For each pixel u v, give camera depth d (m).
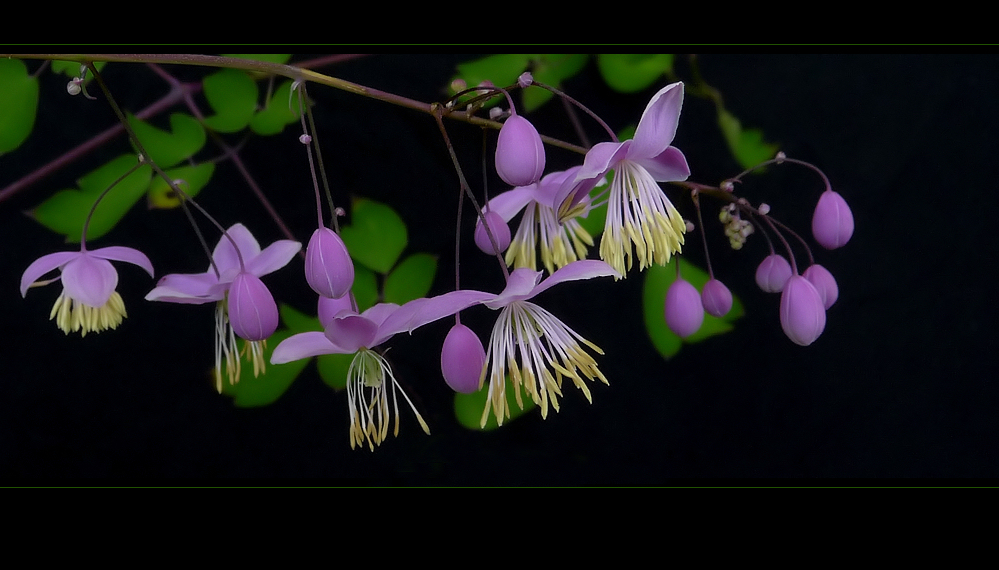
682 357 0.38
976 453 0.39
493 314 0.37
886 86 0.38
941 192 0.39
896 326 0.39
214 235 0.36
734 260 0.38
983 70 0.39
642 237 0.31
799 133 0.38
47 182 0.36
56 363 0.37
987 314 0.39
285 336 0.35
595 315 0.38
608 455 0.38
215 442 0.37
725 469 0.38
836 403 0.39
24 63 0.34
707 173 0.37
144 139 0.34
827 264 0.39
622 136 0.35
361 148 0.36
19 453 0.37
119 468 0.37
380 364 0.32
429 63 0.36
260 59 0.34
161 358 0.37
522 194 0.33
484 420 0.31
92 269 0.32
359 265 0.34
